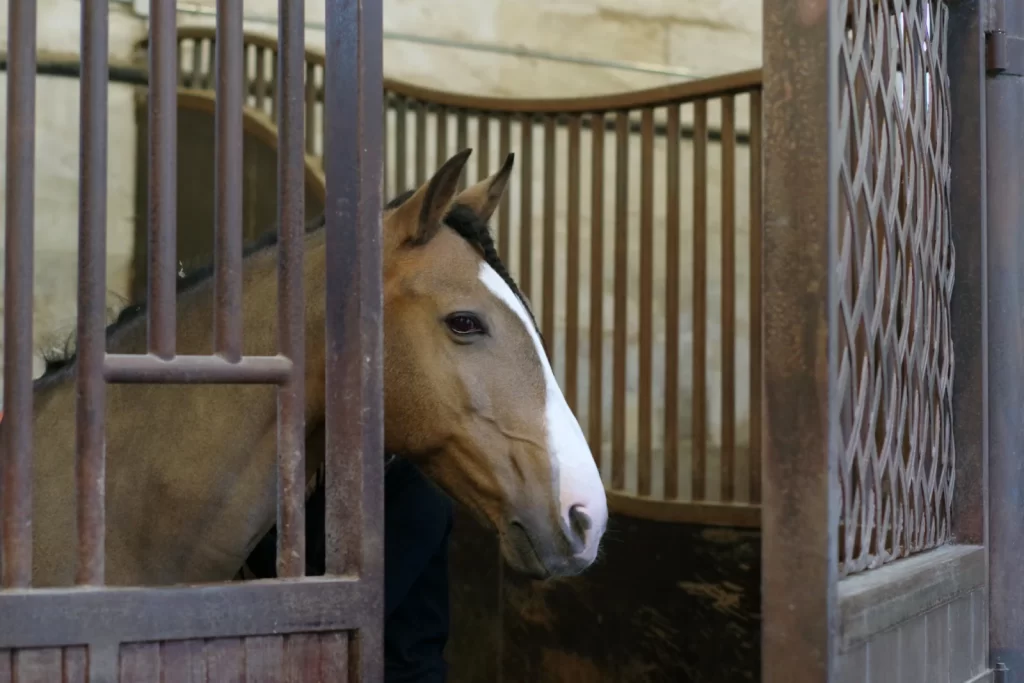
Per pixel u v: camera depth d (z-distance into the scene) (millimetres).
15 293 1034
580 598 2934
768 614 1127
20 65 1043
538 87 4824
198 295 1611
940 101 1691
